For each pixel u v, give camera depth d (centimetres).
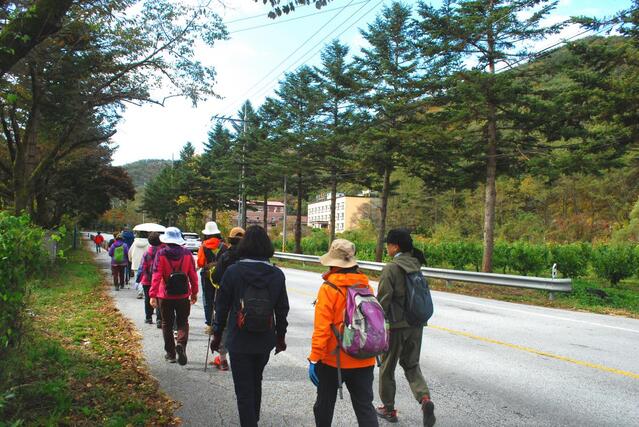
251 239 428
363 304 371
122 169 4372
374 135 2483
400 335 469
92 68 1827
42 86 1791
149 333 892
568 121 1853
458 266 2755
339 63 3219
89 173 3859
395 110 2395
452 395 570
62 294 1341
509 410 521
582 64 1702
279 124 4231
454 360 731
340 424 479
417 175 2567
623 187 4934
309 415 498
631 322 1147
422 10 1927
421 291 470
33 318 496
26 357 491
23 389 476
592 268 2309
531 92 1903
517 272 2431
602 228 4972
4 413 427
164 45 1750
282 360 715
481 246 2650
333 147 3247
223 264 594
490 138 2047
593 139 1856
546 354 776
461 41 1923
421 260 492
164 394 549
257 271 418
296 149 3581
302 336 887
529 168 2017
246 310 403
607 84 1645
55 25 559
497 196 5531
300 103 3850
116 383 569
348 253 389
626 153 1819
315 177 3925
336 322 377
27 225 441
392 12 2591
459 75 1933
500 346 830
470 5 1898
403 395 572
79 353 685
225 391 568
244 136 4469
